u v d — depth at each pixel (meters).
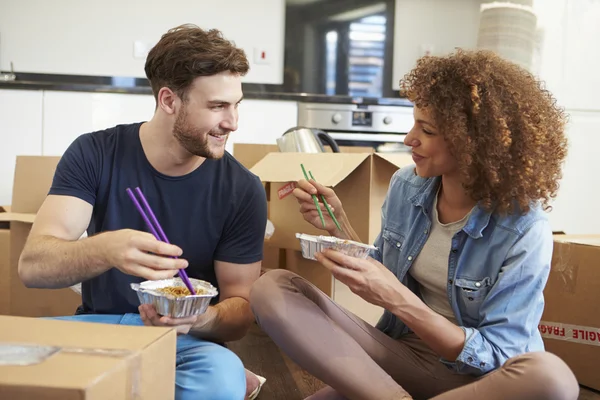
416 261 1.52
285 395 1.83
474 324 1.44
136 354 0.95
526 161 1.33
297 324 1.36
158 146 1.54
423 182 1.56
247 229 1.62
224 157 1.64
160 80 1.48
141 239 1.22
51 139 3.97
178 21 4.47
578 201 4.25
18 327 1.06
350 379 1.33
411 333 1.58
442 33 4.87
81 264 1.29
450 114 1.33
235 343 2.34
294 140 2.50
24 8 4.27
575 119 4.18
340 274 1.31
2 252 2.36
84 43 4.36
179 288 1.34
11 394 0.83
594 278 1.97
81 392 0.81
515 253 1.35
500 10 4.04
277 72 4.68
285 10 4.65
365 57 4.79
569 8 4.09
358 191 1.97
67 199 1.50
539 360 1.19
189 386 1.33
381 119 4.33
